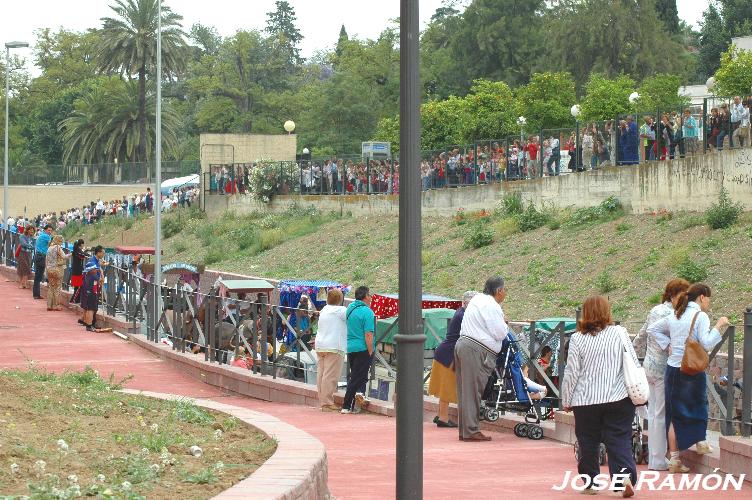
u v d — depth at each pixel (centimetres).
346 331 1703
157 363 2283
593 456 1022
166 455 916
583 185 3669
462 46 8806
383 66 9856
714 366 1648
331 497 952
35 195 8675
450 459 1245
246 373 1962
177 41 8288
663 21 8462
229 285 3059
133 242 6378
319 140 9150
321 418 1630
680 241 2984
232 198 6003
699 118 3228
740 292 2495
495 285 1403
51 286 3138
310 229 5003
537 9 8812
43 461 829
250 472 878
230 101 11275
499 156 4138
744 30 8244
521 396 1420
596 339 1010
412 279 798
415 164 796
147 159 8594
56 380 1445
